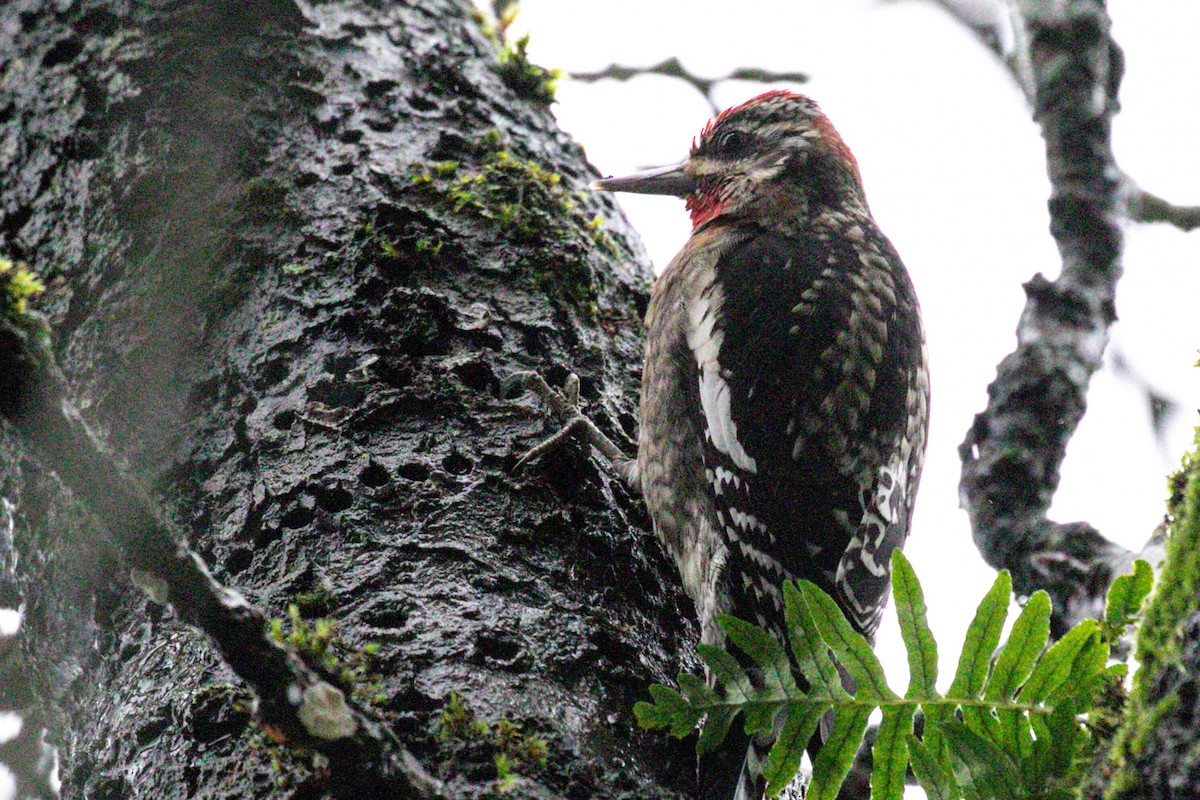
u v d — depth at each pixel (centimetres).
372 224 719
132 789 543
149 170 739
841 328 809
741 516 770
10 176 780
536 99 891
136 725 555
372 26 852
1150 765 404
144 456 648
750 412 786
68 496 635
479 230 748
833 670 530
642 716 525
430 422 645
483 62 882
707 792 574
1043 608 514
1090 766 455
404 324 680
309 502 605
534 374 681
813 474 770
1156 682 417
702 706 527
